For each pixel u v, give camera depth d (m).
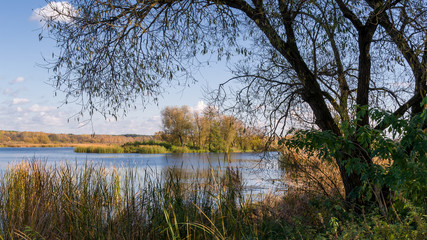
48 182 4.70
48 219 4.13
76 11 4.34
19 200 4.27
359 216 4.10
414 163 3.63
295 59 5.54
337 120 6.32
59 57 4.55
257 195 5.97
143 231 3.72
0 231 3.76
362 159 5.27
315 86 5.71
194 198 4.04
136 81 5.09
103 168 4.69
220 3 4.83
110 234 3.60
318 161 6.54
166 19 4.85
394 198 4.07
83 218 3.77
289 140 4.99
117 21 4.72
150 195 4.08
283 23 5.11
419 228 2.62
